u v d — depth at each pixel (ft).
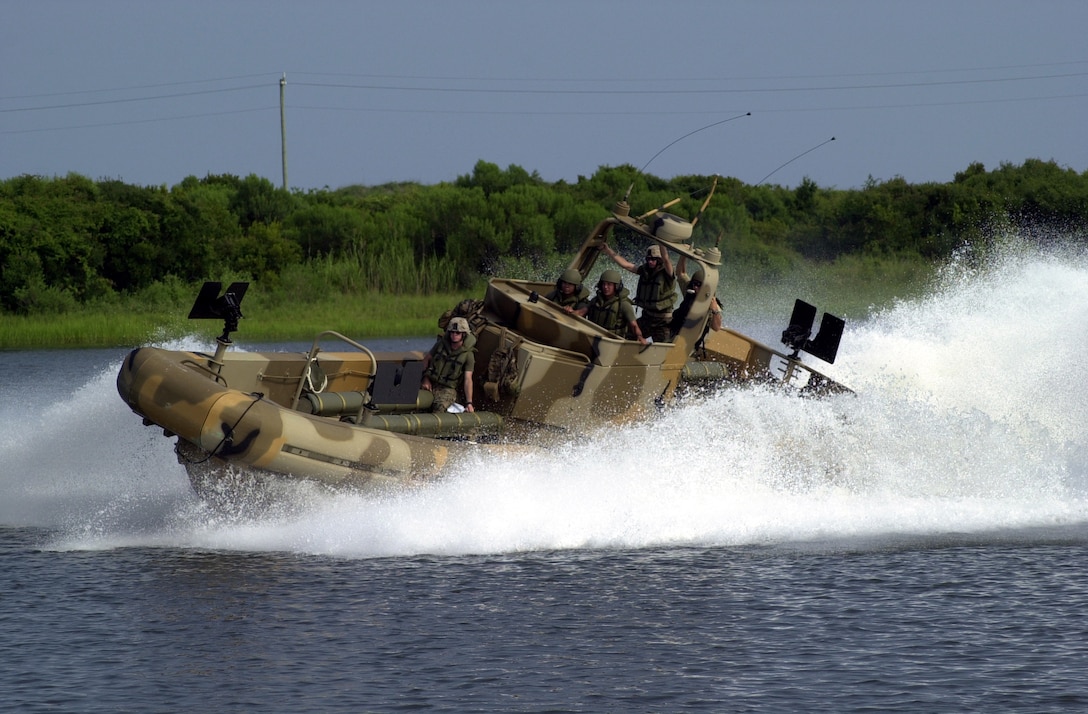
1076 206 601.21
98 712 95.25
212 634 111.34
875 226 620.90
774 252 605.73
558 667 104.12
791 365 180.96
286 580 126.82
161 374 135.03
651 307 165.27
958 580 128.47
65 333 449.48
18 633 111.55
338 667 104.06
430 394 152.35
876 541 144.97
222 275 565.53
